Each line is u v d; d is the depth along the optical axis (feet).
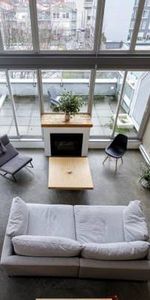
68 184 13.58
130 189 15.30
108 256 8.48
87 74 15.58
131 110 17.89
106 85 16.26
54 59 14.53
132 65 14.93
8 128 18.49
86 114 17.52
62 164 15.30
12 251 8.94
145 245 8.68
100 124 18.65
